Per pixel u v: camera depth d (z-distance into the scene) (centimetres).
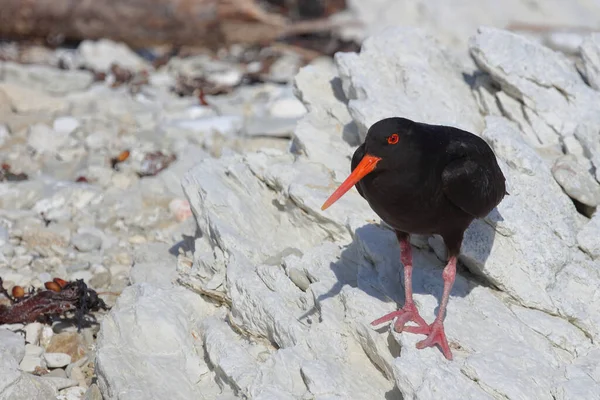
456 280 1023
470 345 919
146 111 2003
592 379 856
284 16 2811
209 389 981
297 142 1258
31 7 2484
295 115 1898
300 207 1139
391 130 884
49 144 1809
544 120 1240
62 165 1697
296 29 2634
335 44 2569
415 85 1253
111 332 1037
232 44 2619
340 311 981
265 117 1891
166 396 957
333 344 943
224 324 1054
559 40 2536
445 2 2655
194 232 1333
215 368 984
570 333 941
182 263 1163
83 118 1934
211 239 1152
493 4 2672
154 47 2631
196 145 1786
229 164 1218
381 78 1287
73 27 2514
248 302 1020
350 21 2697
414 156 889
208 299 1104
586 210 1132
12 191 1541
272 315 988
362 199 1148
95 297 1187
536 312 970
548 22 2683
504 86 1272
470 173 907
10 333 1118
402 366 858
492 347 912
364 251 1047
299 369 916
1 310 1156
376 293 1000
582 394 822
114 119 1953
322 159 1217
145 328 1026
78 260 1362
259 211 1182
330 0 2819
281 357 923
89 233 1430
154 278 1199
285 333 969
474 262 995
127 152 1736
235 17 2559
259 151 1266
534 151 1122
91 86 2217
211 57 2570
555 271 1009
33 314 1160
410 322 955
